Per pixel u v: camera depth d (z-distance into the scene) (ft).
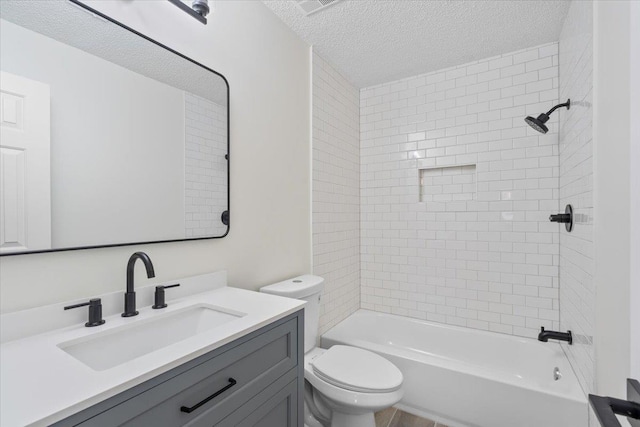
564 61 6.10
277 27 5.98
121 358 3.07
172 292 3.96
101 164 3.30
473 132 7.69
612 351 3.50
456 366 5.76
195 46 4.33
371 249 9.11
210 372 2.62
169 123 3.98
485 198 7.55
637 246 2.75
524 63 7.09
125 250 3.52
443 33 6.49
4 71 2.66
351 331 8.06
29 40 2.80
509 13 5.82
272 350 3.37
